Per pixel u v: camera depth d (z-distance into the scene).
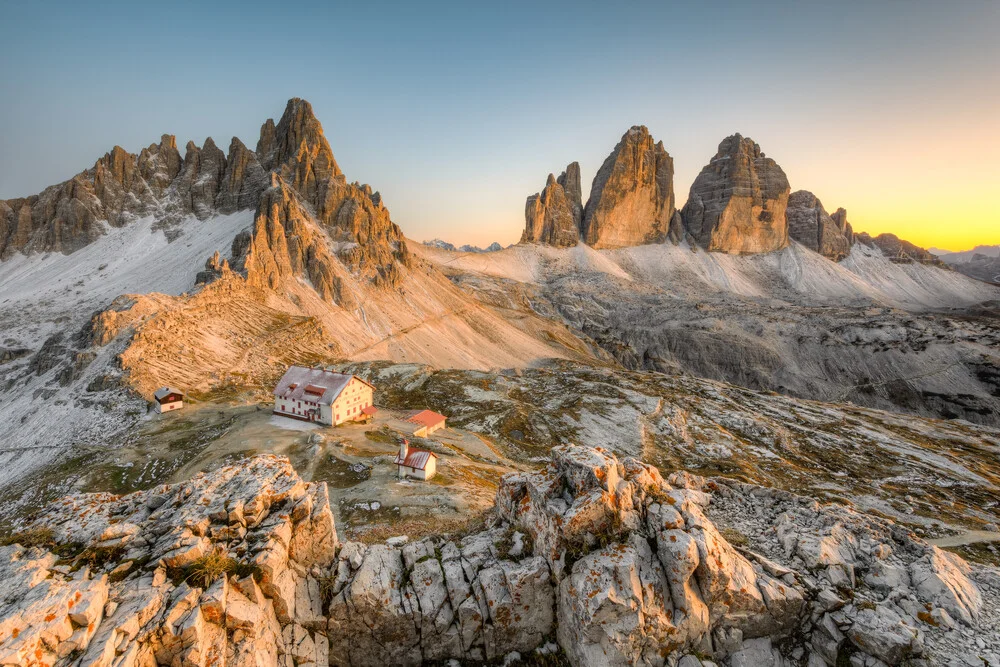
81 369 101.25
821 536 28.66
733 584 23.14
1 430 89.12
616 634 21.52
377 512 44.66
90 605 16.47
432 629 23.47
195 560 20.12
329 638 22.84
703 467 90.31
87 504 23.47
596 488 25.08
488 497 51.91
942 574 25.48
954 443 111.56
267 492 24.59
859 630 22.72
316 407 79.38
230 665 18.22
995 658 21.58
